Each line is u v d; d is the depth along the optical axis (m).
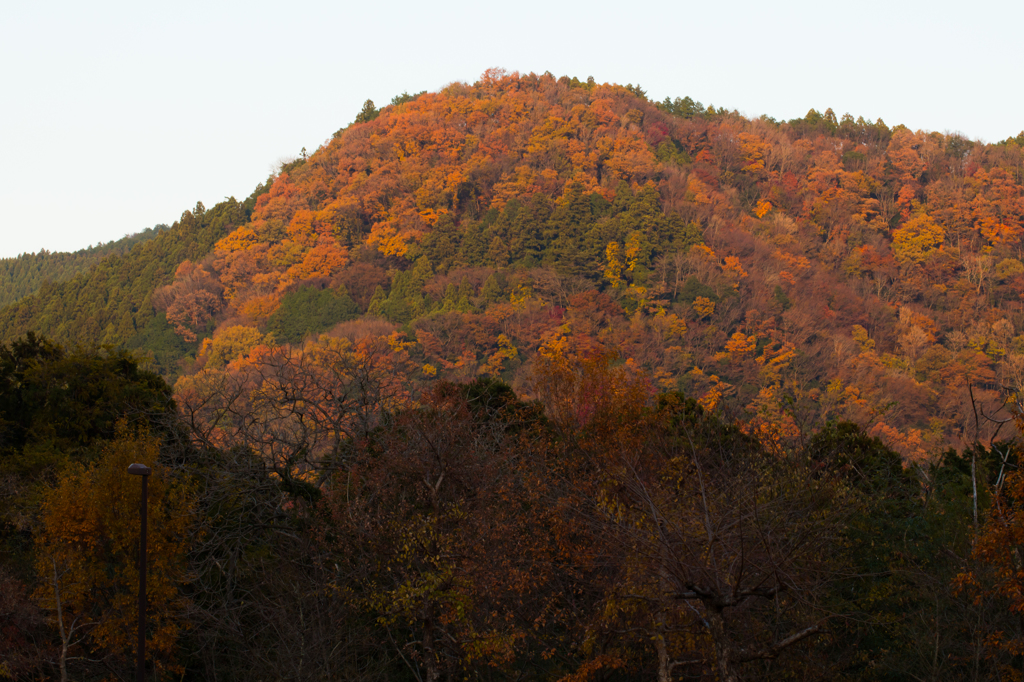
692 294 126.12
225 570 21.47
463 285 130.62
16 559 20.45
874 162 180.50
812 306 126.56
